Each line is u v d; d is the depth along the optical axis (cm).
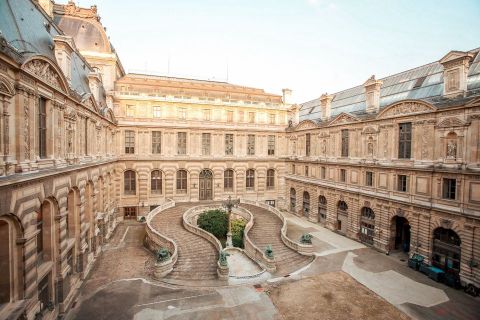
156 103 4628
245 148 5109
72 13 4778
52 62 1639
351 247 3416
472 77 2628
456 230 2512
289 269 2791
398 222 3328
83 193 2391
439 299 2258
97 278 2511
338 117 3975
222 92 5441
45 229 1786
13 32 1445
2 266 1332
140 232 3953
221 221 3800
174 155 4666
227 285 2431
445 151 2633
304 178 4844
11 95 1284
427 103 2731
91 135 2755
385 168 3247
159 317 1958
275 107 5322
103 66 4716
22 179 1296
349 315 2033
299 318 1994
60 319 1858
